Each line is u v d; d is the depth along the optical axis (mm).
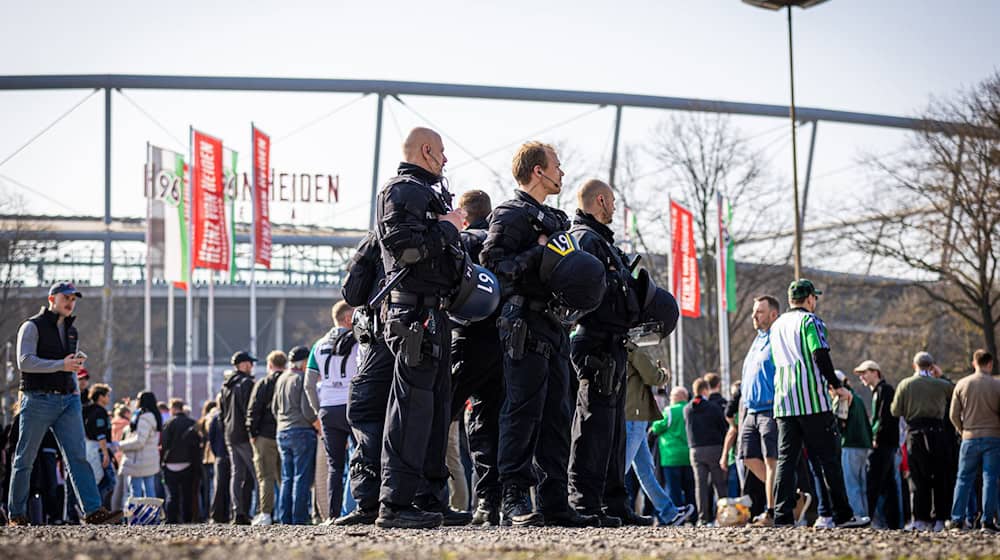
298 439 12664
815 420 9383
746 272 41625
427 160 6301
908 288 39219
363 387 6719
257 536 5367
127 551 3756
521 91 60094
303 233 62031
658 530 6492
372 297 6613
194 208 29484
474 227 8477
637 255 7738
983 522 11773
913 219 36531
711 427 14305
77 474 9383
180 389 66000
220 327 75875
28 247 49625
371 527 6367
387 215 6039
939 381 12898
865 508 13570
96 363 57031
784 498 9469
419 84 59812
